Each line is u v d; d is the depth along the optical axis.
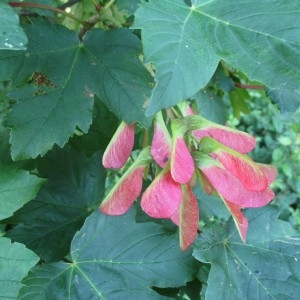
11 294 0.18
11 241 0.20
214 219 0.33
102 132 0.25
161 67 0.15
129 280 0.20
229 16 0.17
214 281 0.20
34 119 0.19
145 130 0.20
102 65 0.19
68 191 0.23
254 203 0.17
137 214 0.22
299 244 0.21
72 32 0.20
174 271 0.20
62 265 0.20
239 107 0.31
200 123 0.17
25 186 0.19
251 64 0.16
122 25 0.22
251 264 0.21
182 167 0.16
